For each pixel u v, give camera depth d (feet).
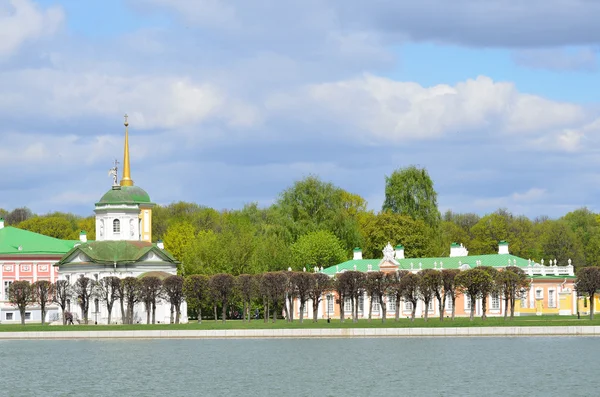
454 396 655.76
